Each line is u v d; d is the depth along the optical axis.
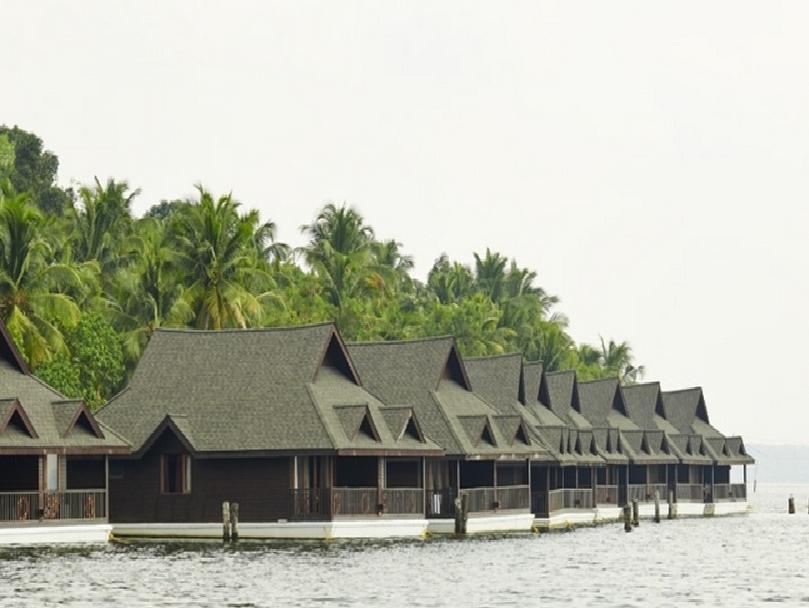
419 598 62.06
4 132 171.25
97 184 145.50
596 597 63.94
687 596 64.81
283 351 96.94
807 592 67.00
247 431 92.38
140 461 94.25
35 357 105.69
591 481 140.75
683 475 169.88
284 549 84.62
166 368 98.25
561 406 140.75
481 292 193.12
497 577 71.62
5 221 107.19
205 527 92.75
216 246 124.69
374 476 97.19
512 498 111.38
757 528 129.62
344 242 164.88
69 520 83.75
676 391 177.12
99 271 127.44
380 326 153.75
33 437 81.75
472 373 125.00
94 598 59.97
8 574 68.06
